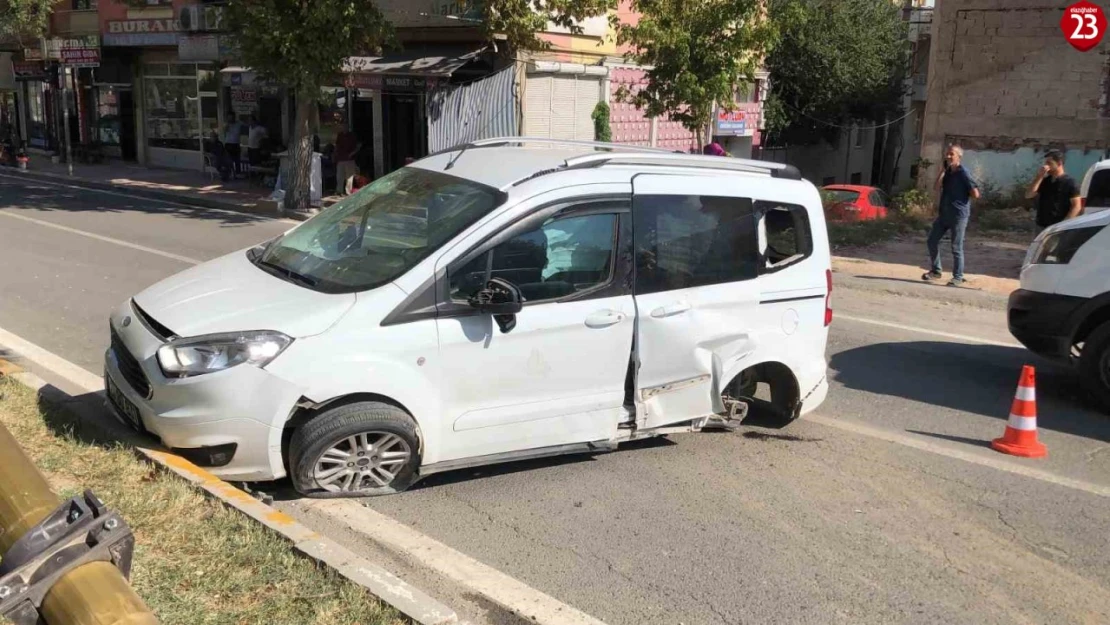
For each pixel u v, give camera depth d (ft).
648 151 19.77
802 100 102.89
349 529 14.43
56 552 7.95
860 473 18.20
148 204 61.57
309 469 14.82
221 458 14.55
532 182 16.29
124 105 92.22
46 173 81.05
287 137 77.66
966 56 67.15
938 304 35.81
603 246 16.65
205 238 46.01
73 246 41.45
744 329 18.35
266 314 14.75
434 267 15.20
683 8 55.26
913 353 28.19
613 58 73.00
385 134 71.36
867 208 64.95
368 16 53.36
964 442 20.34
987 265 44.45
